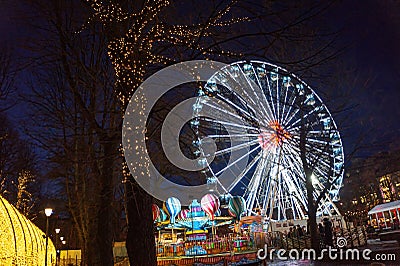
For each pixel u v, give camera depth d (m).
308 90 16.75
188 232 22.94
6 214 12.12
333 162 23.17
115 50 7.94
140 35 7.96
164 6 7.93
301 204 27.69
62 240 36.94
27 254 13.31
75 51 9.01
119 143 8.29
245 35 7.08
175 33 7.78
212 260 19.36
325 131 20.64
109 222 11.25
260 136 23.30
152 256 7.74
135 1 8.70
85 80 11.11
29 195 33.66
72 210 18.20
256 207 27.92
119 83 7.79
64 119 13.02
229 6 7.15
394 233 23.17
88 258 14.14
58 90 13.81
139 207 7.77
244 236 21.64
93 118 8.44
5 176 28.62
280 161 24.02
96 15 8.20
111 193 10.84
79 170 17.02
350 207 51.78
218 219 24.08
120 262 24.89
